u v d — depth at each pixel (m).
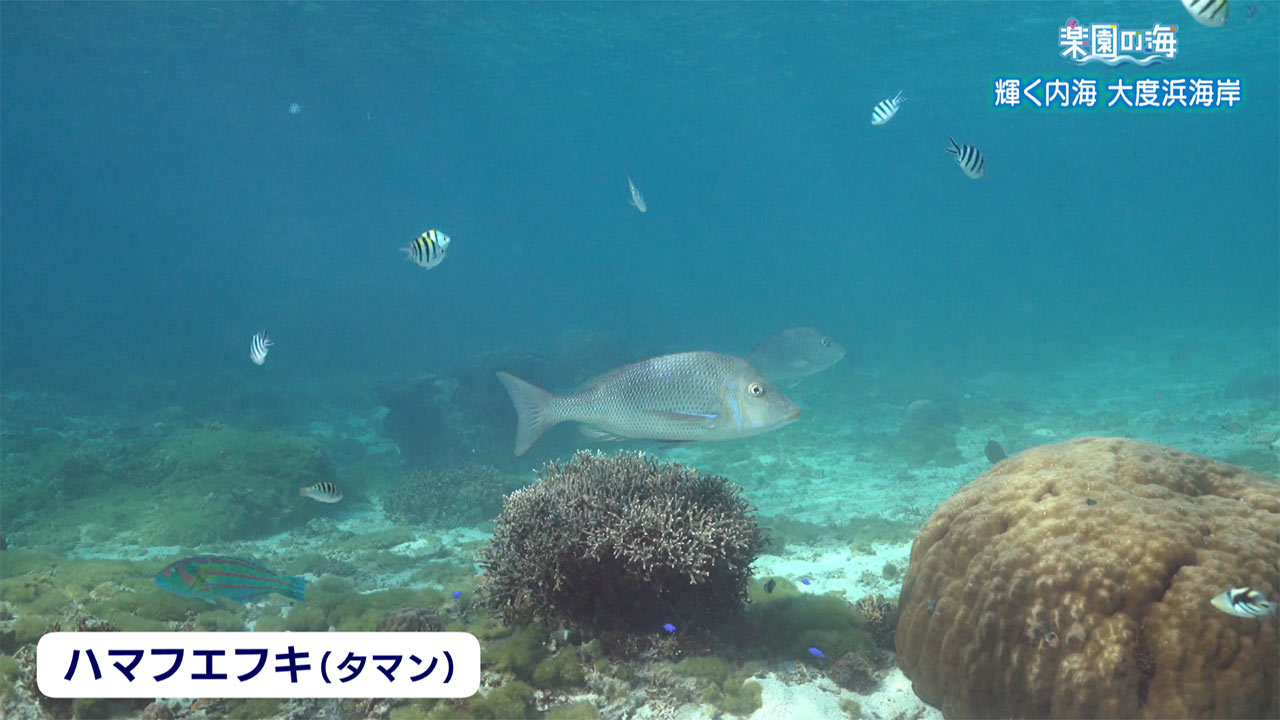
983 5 28.58
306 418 21.20
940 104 57.47
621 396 4.57
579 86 48.59
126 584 7.04
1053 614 3.96
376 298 59.88
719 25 32.28
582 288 90.06
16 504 12.10
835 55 38.66
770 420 4.30
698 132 77.50
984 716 4.26
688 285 91.06
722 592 5.90
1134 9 28.86
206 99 52.72
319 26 31.91
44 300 63.53
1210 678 3.58
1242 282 60.09
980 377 27.36
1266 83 47.25
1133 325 38.78
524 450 4.62
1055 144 94.12
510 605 5.74
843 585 7.79
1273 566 3.82
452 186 157.00
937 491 12.67
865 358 33.47
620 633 5.55
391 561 9.62
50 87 48.47
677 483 5.83
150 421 18.92
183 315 49.53
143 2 28.25
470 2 28.44
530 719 4.75
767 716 4.82
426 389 17.05
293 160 102.88
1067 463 4.89
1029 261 117.69
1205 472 4.70
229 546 11.00
